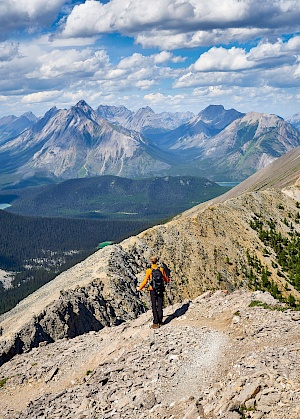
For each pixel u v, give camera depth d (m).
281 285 88.81
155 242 87.00
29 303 66.81
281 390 14.79
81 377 22.95
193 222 99.12
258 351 18.16
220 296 28.23
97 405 17.86
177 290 76.56
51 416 18.17
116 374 20.31
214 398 15.69
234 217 112.00
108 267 63.78
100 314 52.00
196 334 22.23
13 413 19.97
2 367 28.11
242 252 95.88
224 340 20.69
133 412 16.58
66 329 46.38
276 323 20.89
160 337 23.06
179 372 18.69
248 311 23.34
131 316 54.88
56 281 75.88
